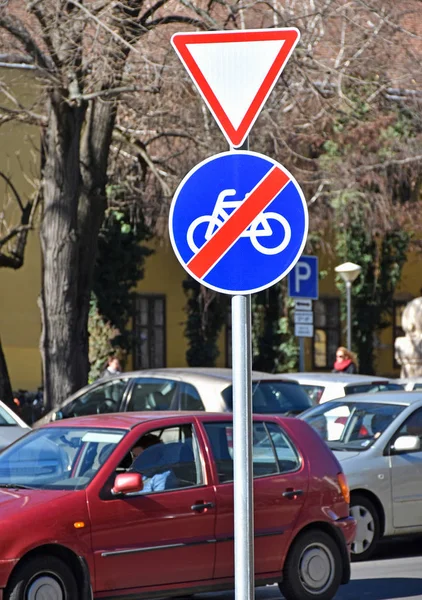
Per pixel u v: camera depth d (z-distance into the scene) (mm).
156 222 56625
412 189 57500
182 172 44438
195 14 36594
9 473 16781
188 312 62438
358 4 36562
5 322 56062
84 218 37125
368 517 23844
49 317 36688
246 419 9797
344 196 51844
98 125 37344
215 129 40719
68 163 36094
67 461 16609
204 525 16750
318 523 18359
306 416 26406
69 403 31297
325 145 52125
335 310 67438
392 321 70188
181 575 16484
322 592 18203
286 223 10242
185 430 17266
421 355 49062
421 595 19562
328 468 18688
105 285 57438
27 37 33969
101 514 15789
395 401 25531
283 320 62844
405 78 39062
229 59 10258
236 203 10312
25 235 43031
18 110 37125
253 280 10250
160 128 41688
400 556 24891
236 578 9750
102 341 57312
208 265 10305
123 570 15883
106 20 34250
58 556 15422
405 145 51969
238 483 9750
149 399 29609
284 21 35125
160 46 35281
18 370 56188
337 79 36781
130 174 49438
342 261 64188
